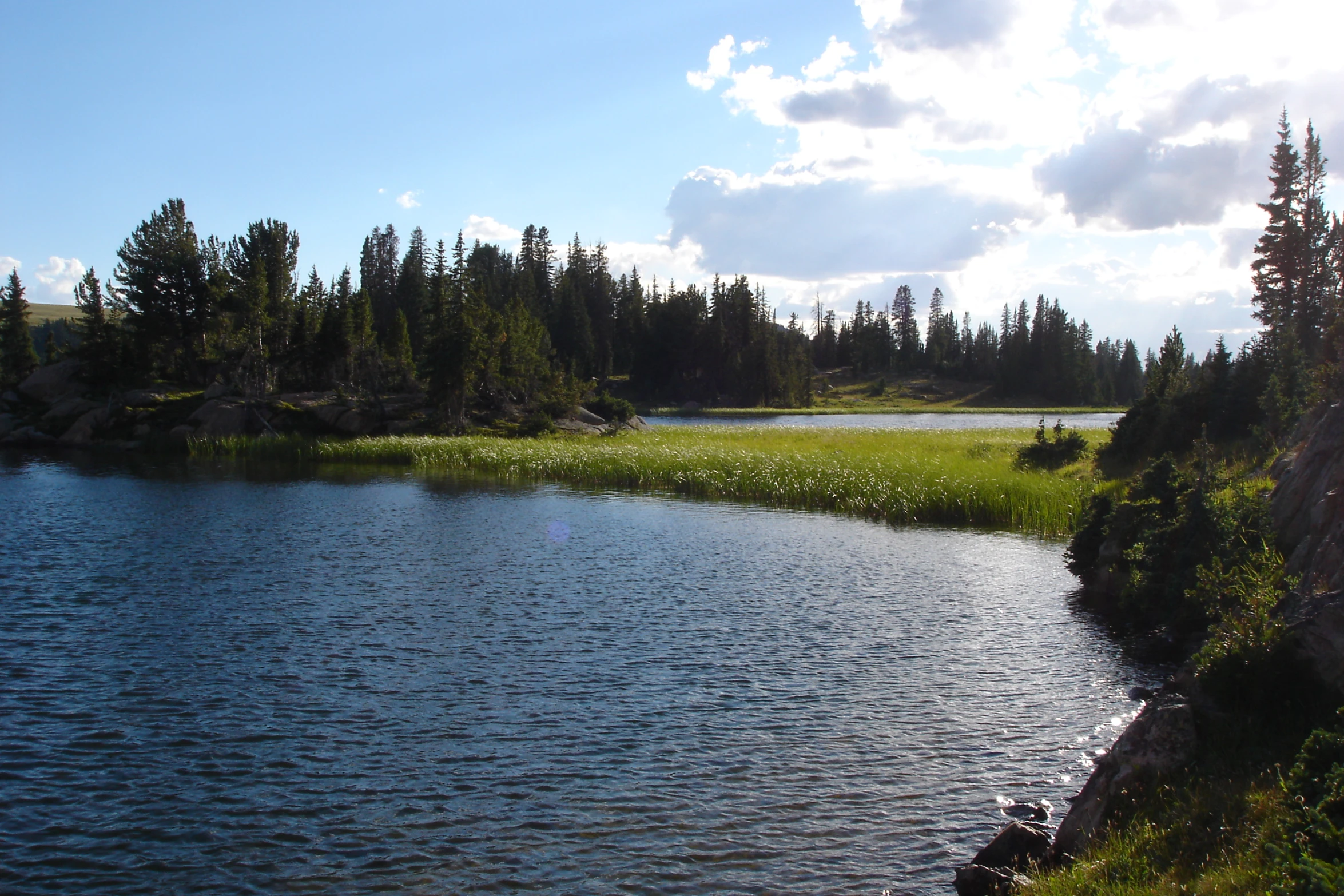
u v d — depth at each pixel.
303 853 8.48
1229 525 15.12
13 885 7.93
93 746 10.84
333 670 13.66
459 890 7.88
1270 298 59.62
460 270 87.50
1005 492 30.36
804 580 20.38
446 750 10.77
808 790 9.80
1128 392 184.12
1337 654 7.96
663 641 15.38
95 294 70.81
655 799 9.55
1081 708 12.37
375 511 31.14
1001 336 191.88
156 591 18.56
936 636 15.92
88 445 60.38
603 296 145.75
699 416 119.94
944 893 7.84
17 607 17.12
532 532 26.72
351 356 74.44
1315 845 5.62
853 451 45.25
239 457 53.06
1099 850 7.22
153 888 7.91
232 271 79.62
